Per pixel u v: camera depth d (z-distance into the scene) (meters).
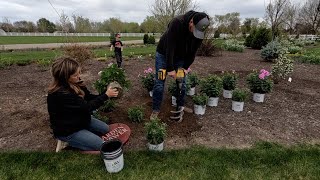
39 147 3.43
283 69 6.87
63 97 2.93
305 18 40.03
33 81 7.09
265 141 3.56
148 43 29.19
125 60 11.09
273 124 4.12
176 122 4.08
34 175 2.82
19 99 5.38
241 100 4.54
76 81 3.09
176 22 3.48
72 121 3.07
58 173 2.85
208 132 3.83
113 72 4.19
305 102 5.16
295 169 2.94
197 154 3.21
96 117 3.89
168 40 3.51
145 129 3.53
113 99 4.41
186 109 4.55
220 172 2.88
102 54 13.80
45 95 5.66
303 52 15.10
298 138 3.69
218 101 5.14
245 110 4.70
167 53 3.55
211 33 14.42
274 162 3.07
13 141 3.59
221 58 12.16
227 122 4.18
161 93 3.98
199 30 3.43
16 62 10.17
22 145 3.48
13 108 4.84
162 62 3.88
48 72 8.43
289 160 3.11
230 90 5.27
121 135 3.42
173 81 4.89
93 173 2.85
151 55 12.44
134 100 5.16
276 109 4.77
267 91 5.00
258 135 3.76
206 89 4.77
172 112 4.10
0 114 4.55
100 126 3.46
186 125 4.01
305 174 2.86
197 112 4.42
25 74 8.12
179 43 3.75
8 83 6.84
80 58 9.03
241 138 3.67
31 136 3.72
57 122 3.07
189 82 5.12
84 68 8.91
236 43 18.84
